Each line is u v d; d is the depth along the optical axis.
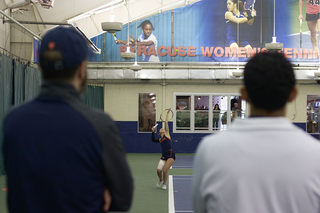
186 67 16.28
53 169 1.29
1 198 7.42
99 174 1.35
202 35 16.97
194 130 17.08
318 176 1.25
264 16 16.95
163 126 17.06
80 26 12.46
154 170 11.85
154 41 16.92
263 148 1.29
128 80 17.12
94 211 1.33
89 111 1.40
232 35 16.95
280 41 16.98
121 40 16.83
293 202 1.24
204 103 17.14
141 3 12.62
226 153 1.32
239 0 17.00
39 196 1.29
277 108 1.40
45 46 1.41
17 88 10.42
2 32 12.95
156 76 16.06
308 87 17.12
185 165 13.05
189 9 16.97
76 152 1.30
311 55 16.91
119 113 17.14
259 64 1.39
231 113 17.11
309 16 16.95
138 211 6.67
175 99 17.05
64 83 1.42
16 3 10.51
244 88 1.45
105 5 10.95
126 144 17.08
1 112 9.49
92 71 16.05
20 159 1.31
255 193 1.25
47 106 1.38
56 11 11.12
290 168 1.25
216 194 1.29
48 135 1.32
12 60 10.18
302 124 17.16
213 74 16.00
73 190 1.29
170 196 7.96
